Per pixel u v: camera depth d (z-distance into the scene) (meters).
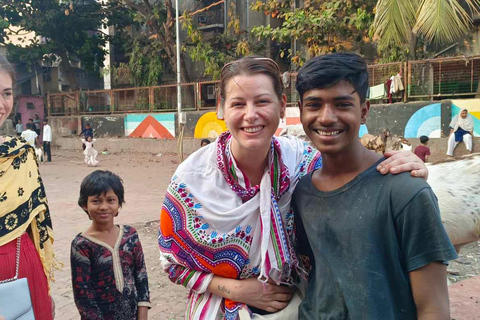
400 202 1.33
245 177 1.74
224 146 1.77
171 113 18.30
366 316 1.34
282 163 1.78
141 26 23.06
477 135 11.46
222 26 19.88
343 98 1.41
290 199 1.80
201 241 1.69
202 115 17.20
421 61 12.27
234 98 1.60
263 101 1.60
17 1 20.09
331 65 1.40
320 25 12.84
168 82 21.22
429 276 1.29
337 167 1.51
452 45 13.01
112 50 23.80
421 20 7.77
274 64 1.67
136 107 19.78
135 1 21.08
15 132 23.58
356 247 1.39
